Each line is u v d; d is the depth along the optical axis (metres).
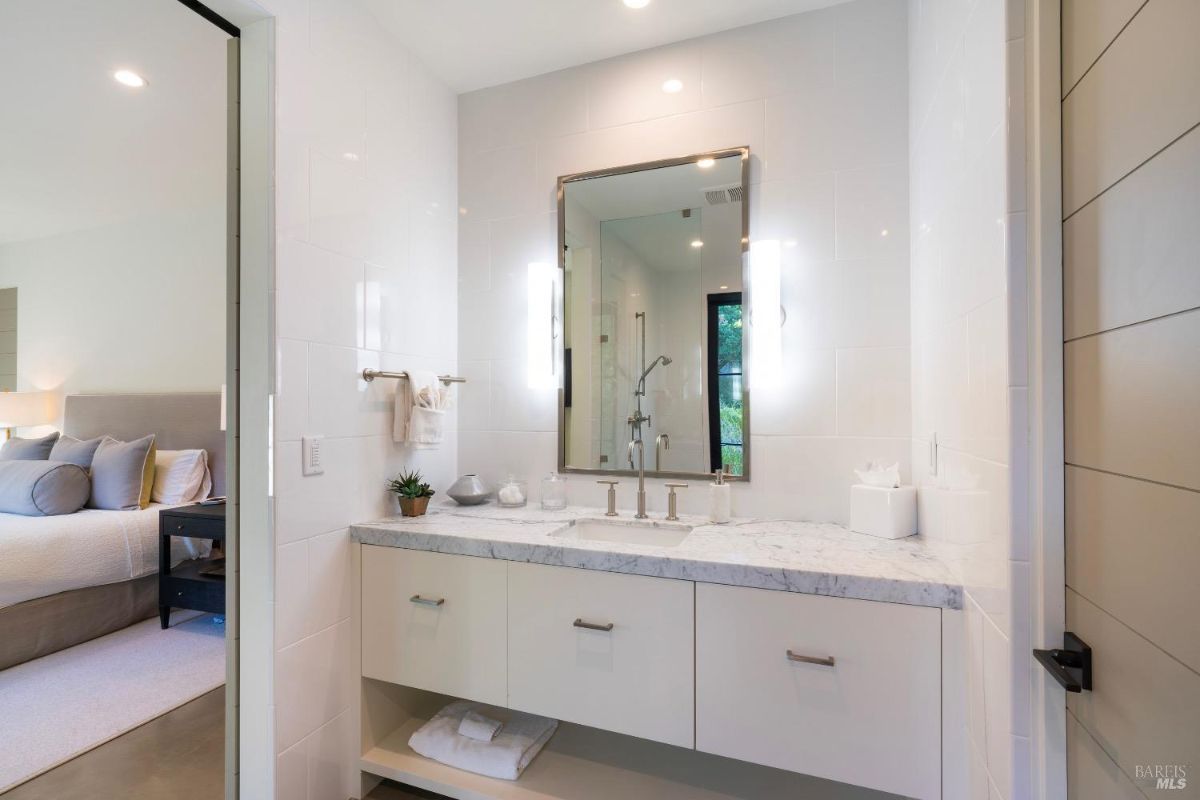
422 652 1.62
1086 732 0.80
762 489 1.83
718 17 1.82
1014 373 0.90
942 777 1.15
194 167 3.11
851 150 1.75
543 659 1.50
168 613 2.97
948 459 1.28
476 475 2.15
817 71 1.78
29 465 3.25
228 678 1.48
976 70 1.06
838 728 1.23
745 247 1.85
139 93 2.38
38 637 2.60
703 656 1.34
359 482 1.74
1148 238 0.65
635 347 1.99
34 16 1.88
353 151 1.71
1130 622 0.69
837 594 1.23
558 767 1.67
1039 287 0.88
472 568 1.58
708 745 1.33
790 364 1.80
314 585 1.56
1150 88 0.64
